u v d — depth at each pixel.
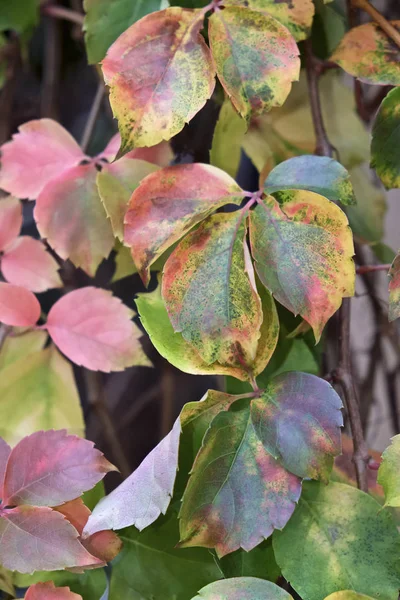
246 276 0.56
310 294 0.56
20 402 0.63
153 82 0.57
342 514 0.57
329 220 0.56
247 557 0.58
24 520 0.57
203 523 0.56
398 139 0.60
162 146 0.63
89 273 0.62
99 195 0.62
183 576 0.59
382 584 0.56
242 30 0.58
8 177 0.63
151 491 0.56
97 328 0.63
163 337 0.58
